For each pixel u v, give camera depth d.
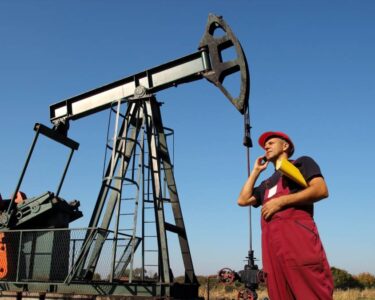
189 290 9.49
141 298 8.16
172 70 10.50
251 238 3.60
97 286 8.91
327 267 2.48
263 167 3.12
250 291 9.69
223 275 10.11
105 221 10.02
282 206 2.59
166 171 10.48
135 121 10.70
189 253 10.09
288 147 2.97
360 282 41.38
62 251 9.40
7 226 10.12
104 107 11.26
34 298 8.90
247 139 4.23
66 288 9.11
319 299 2.41
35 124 10.59
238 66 9.38
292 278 2.48
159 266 9.34
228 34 9.64
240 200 3.12
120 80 11.06
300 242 2.49
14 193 10.33
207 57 10.02
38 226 10.25
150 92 10.69
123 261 9.12
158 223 9.63
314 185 2.55
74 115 11.59
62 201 10.47
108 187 10.12
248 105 9.13
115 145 10.16
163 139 10.66
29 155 10.45
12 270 9.80
